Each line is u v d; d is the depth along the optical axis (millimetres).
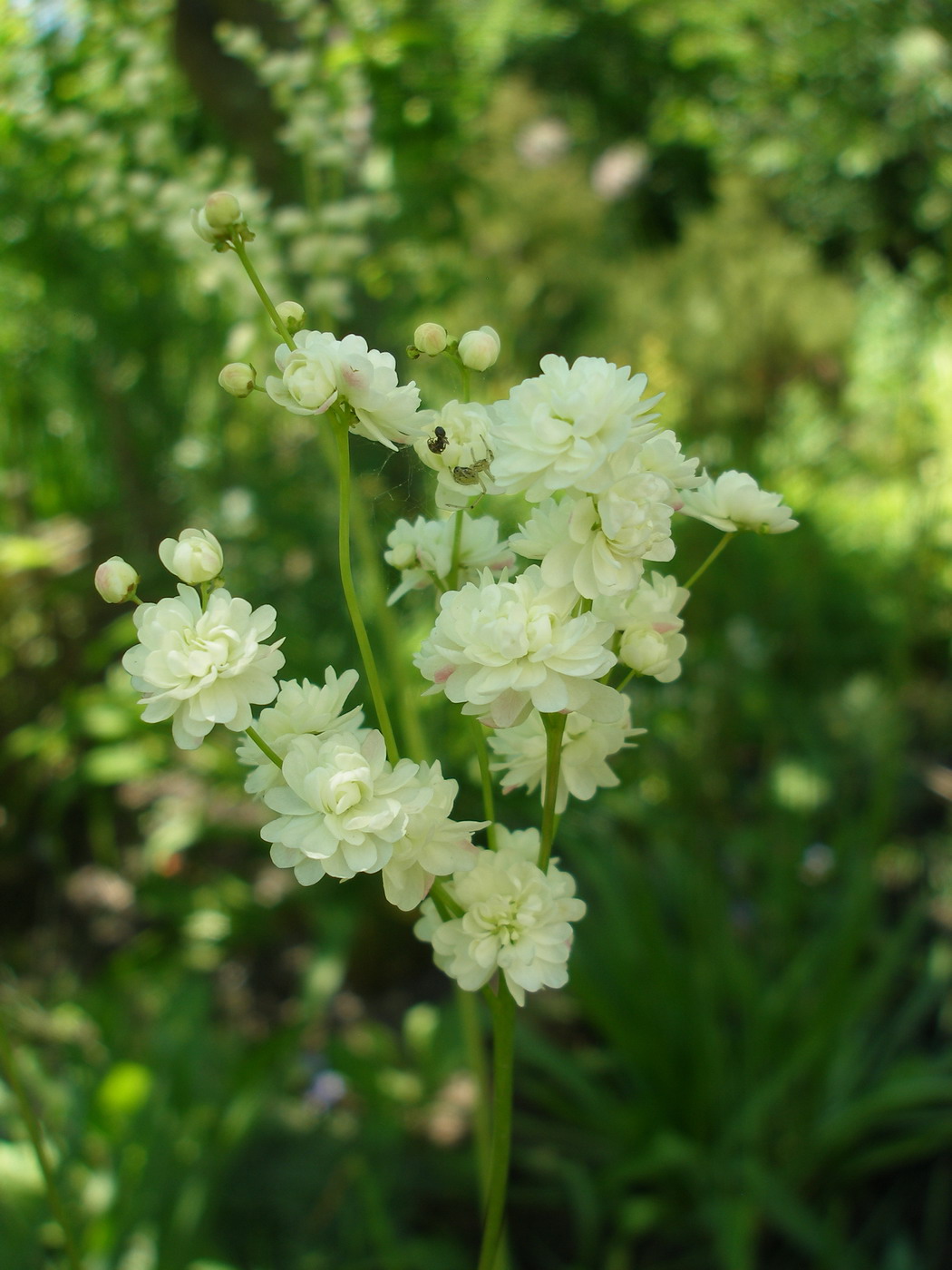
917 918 402
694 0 1143
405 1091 406
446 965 144
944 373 802
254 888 530
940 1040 418
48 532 635
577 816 438
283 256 395
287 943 523
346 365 129
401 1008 483
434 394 351
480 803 408
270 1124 379
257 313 338
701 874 408
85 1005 407
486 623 128
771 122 1110
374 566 285
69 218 461
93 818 593
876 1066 400
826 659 643
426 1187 371
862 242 1168
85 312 549
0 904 549
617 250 1205
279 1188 360
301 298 394
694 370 832
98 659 561
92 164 398
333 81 374
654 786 513
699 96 1387
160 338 577
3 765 571
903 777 544
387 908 479
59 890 555
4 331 596
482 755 154
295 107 349
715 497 151
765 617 650
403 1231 354
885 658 633
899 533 698
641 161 1396
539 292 1005
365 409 134
